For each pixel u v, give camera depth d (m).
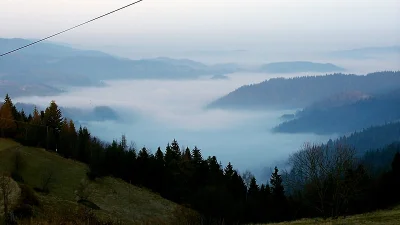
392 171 70.19
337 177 47.06
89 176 77.94
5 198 38.66
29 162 74.19
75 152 95.88
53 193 61.09
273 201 77.25
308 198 59.28
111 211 61.72
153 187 89.00
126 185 82.12
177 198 88.06
